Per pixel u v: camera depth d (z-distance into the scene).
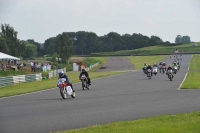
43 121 18.31
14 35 154.50
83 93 35.66
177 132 14.07
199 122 16.11
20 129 16.25
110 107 23.41
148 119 17.52
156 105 23.84
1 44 146.00
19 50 156.00
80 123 17.48
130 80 55.72
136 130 14.72
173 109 21.67
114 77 65.94
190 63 121.69
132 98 28.86
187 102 25.14
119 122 16.98
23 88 49.38
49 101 28.73
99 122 17.66
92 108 23.12
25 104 26.98
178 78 57.53
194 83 44.75
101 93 34.94
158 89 37.56
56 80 66.62
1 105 26.88
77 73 92.88
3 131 15.90
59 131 15.59
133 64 131.38
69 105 25.22
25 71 88.50
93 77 67.00
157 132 14.16
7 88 51.69
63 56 150.88
